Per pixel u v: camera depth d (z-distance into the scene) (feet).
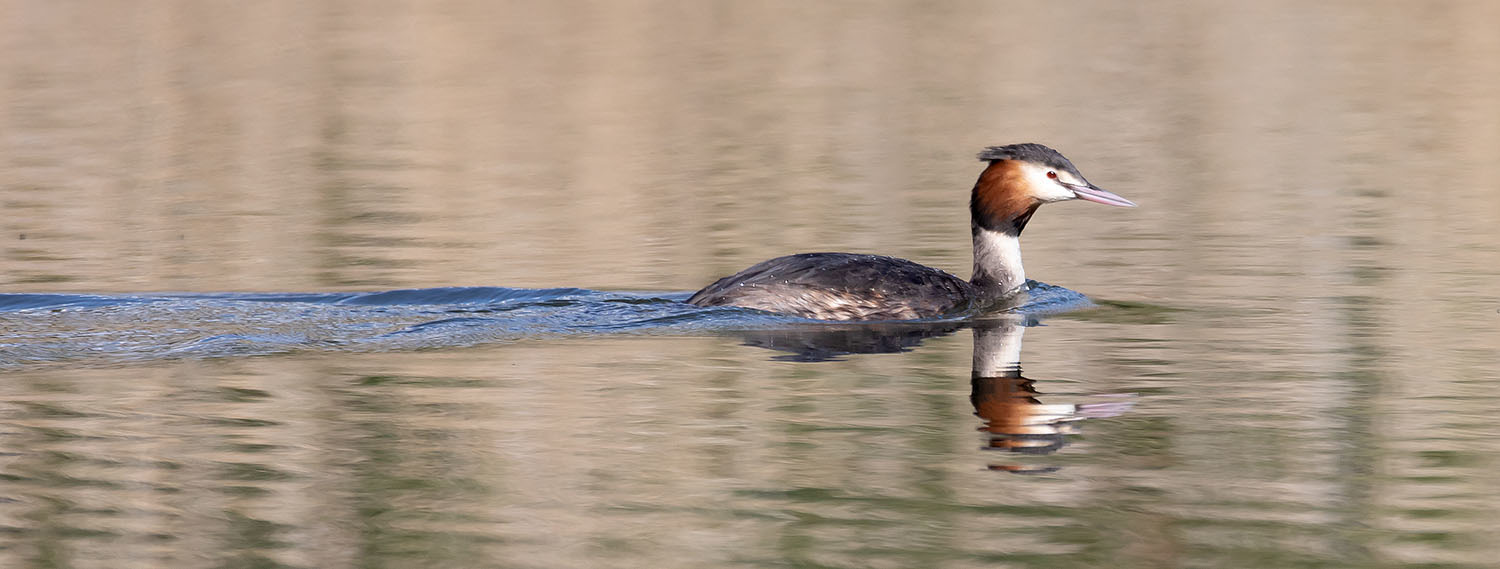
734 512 29.35
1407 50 128.06
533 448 33.55
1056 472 31.94
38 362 40.86
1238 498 30.19
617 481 31.19
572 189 75.77
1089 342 44.96
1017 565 26.43
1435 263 56.95
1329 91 108.17
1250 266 57.06
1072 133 92.12
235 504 29.68
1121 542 27.55
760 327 46.96
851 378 40.24
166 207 70.38
